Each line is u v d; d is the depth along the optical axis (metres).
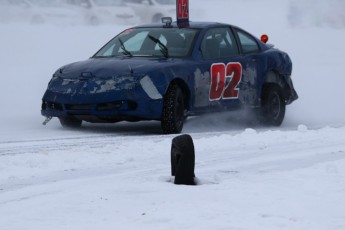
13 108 27.48
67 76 22.02
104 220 11.38
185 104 22.39
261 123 25.23
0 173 15.13
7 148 18.58
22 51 42.50
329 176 14.75
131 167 16.00
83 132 22.36
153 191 13.30
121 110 21.09
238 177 14.80
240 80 24.05
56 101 21.86
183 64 22.20
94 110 21.25
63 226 11.03
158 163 16.52
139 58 22.75
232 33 24.47
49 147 18.80
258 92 24.81
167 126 21.69
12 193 13.36
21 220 11.39
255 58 24.72
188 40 23.22
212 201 12.52
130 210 11.95
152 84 21.27
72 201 12.55
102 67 21.78
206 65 22.89
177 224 11.09
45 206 12.27
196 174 15.13
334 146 19.25
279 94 25.58
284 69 25.81
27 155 16.88
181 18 24.25
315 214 11.72
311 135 21.16
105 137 21.05
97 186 13.78
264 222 11.20
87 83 21.45
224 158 17.28
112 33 51.94
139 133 22.28
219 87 23.33
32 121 24.73
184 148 14.12
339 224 11.18
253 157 17.44
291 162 16.70
